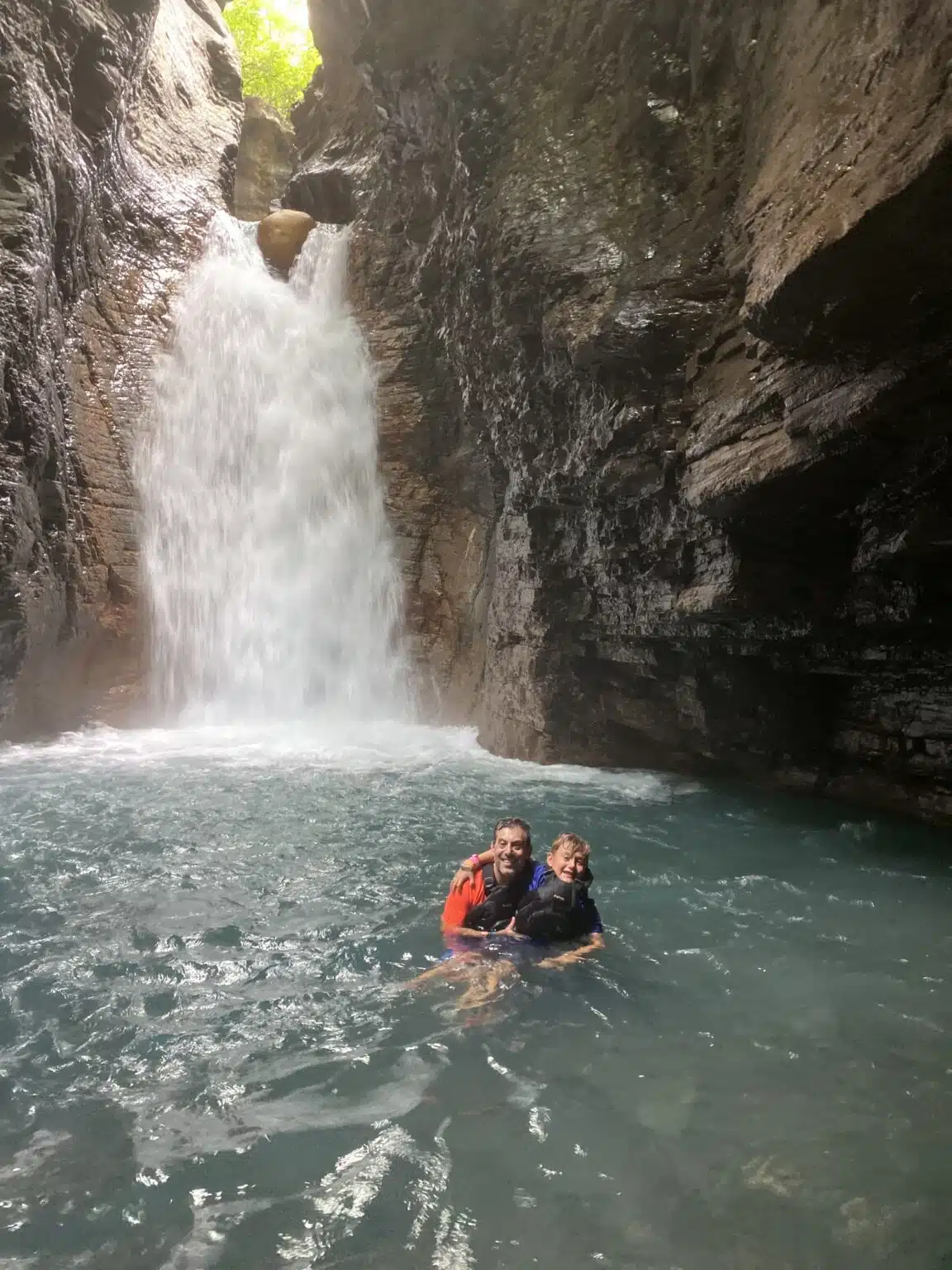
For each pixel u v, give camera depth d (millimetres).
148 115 19156
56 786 10234
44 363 13453
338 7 18297
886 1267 2639
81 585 14438
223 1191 3016
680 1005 4430
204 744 13539
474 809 9109
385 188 17062
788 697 9922
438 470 16047
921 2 4770
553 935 4953
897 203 4312
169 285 17703
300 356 17625
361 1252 2721
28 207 12938
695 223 8797
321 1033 4164
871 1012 4375
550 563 11469
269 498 17109
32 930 5582
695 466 8148
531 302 9898
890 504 7035
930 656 8055
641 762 11547
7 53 12867
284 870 6930
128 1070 3844
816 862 7145
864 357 5555
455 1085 3684
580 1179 3055
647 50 9875
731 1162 3158
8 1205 2945
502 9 11688
